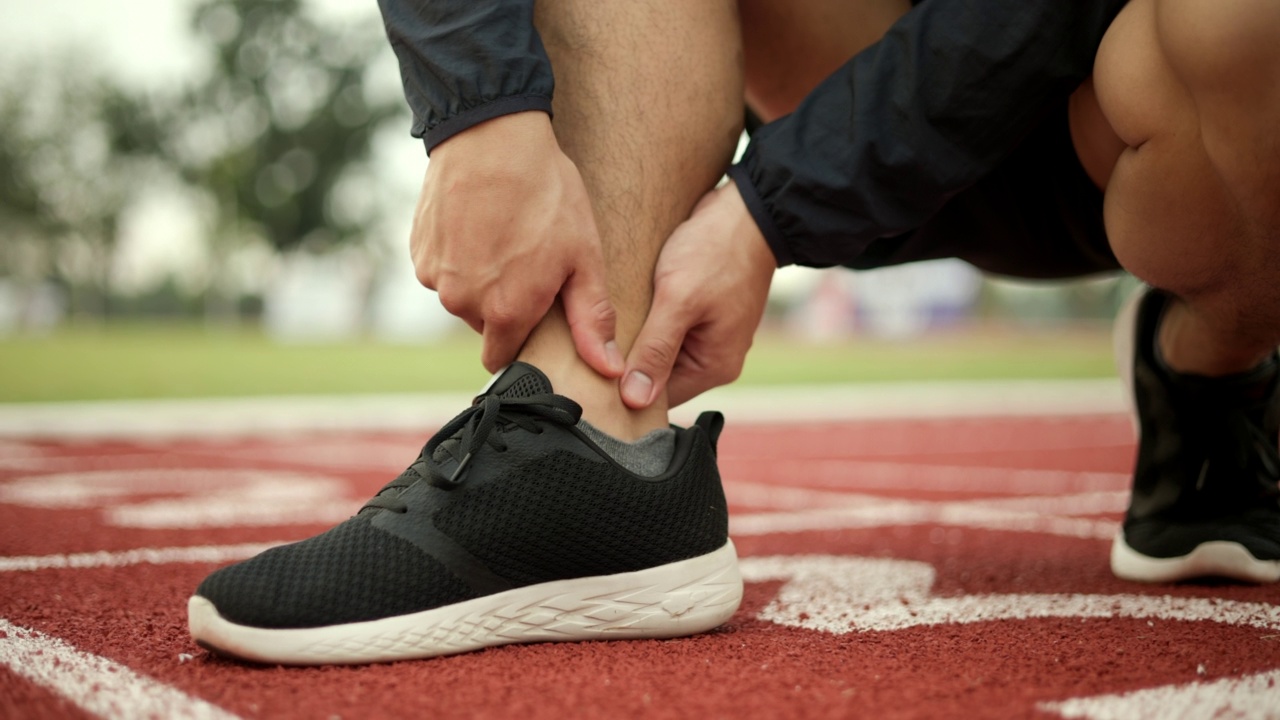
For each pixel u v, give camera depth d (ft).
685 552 4.33
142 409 22.66
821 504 9.64
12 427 17.99
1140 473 5.74
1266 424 5.57
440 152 4.22
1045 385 38.34
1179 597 5.12
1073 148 5.31
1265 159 3.92
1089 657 3.85
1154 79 4.14
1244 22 3.66
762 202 4.63
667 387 4.78
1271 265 4.36
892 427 20.71
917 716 3.14
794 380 40.06
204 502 9.37
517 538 4.07
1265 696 3.34
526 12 4.23
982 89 4.51
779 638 4.28
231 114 128.47
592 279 4.29
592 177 4.50
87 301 138.51
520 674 3.68
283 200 125.80
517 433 4.16
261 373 39.04
